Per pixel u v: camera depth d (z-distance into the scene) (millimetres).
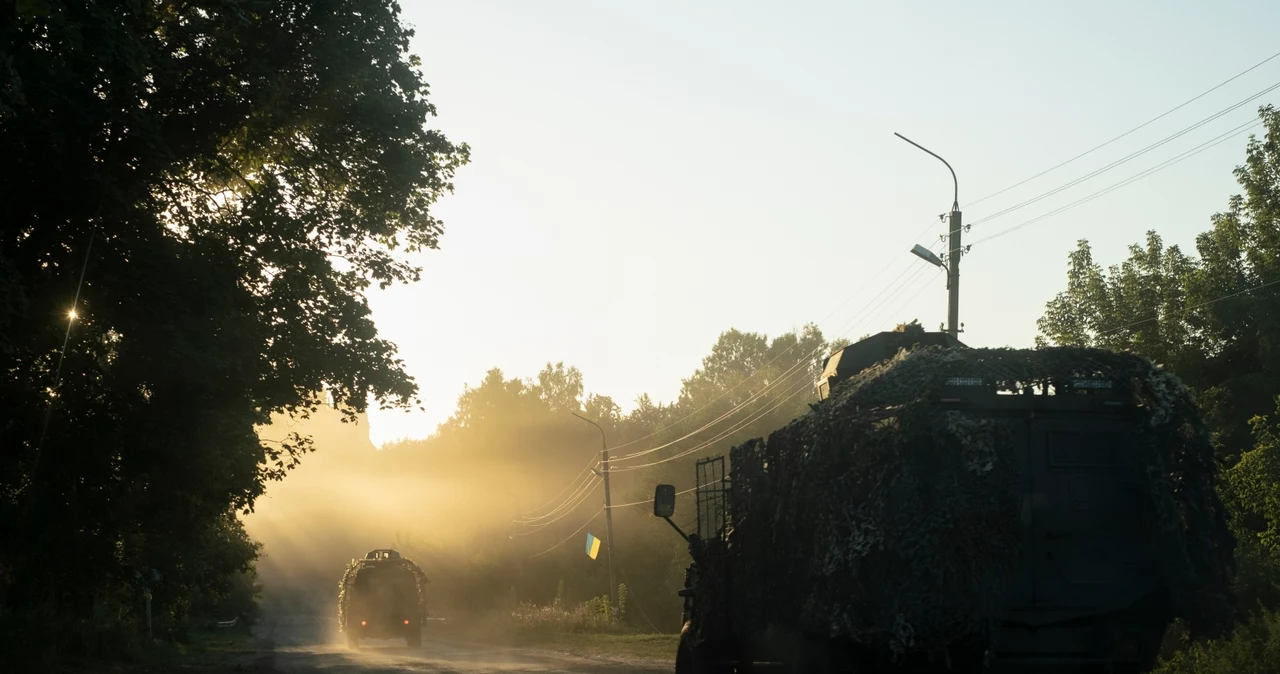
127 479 21750
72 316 17156
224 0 17828
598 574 65688
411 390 23250
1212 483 8609
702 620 11852
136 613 35688
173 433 19875
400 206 23469
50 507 21156
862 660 8570
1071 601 8586
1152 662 8680
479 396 105000
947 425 8164
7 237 16766
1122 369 9070
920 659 8297
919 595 7910
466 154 24125
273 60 20547
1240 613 8398
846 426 8648
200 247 20266
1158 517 8516
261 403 22578
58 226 17094
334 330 22562
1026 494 8773
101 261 17562
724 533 11602
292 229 21375
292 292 21766
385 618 38594
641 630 46125
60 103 15172
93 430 19609
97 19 14812
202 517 25000
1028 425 8898
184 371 18656
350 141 22250
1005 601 8250
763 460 10328
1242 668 13703
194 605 62000
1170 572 8500
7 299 14352
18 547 21672
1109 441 8953
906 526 8023
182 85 19500
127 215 17312
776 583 9734
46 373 18594
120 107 16484
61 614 26094
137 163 17328
